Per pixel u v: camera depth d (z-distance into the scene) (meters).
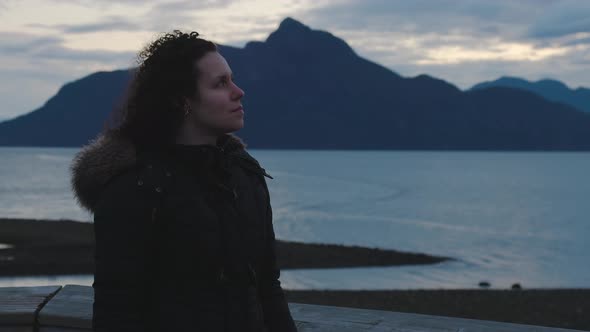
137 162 1.71
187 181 1.73
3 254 36.47
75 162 1.71
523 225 73.38
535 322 17.94
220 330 1.71
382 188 139.12
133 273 1.65
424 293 23.22
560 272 42.19
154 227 1.69
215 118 1.83
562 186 161.75
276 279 2.02
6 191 112.81
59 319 2.88
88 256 36.59
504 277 39.31
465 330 2.70
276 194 114.88
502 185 162.38
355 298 22.12
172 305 1.70
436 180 180.50
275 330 1.97
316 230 63.66
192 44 1.82
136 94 1.80
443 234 63.19
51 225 49.56
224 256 1.74
